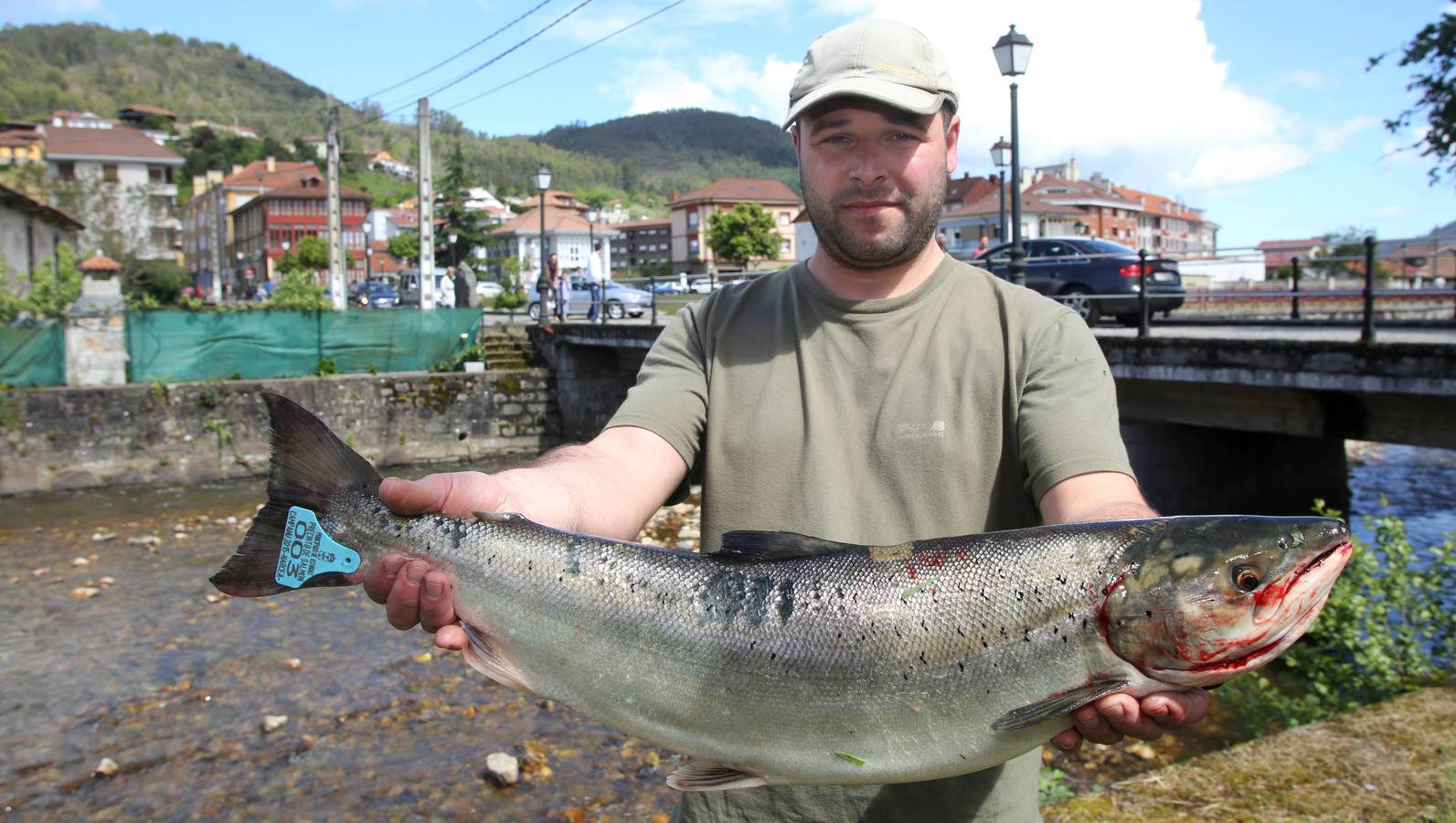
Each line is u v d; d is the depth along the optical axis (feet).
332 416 72.08
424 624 6.93
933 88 6.81
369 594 6.91
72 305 95.81
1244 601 5.86
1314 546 5.98
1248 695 22.98
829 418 7.07
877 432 6.97
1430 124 35.88
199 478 65.77
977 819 6.89
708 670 6.60
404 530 6.94
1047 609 6.18
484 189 506.89
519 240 311.88
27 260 116.26
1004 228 66.64
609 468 7.26
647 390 7.68
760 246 293.02
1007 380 6.84
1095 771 21.25
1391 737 14.35
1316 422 38.11
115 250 175.94
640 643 6.71
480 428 77.97
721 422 7.43
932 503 6.84
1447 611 21.99
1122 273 56.65
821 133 6.93
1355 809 12.49
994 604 6.25
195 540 47.83
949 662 6.27
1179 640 5.92
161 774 22.07
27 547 46.09
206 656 29.71
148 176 301.22
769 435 7.17
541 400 80.38
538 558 6.83
